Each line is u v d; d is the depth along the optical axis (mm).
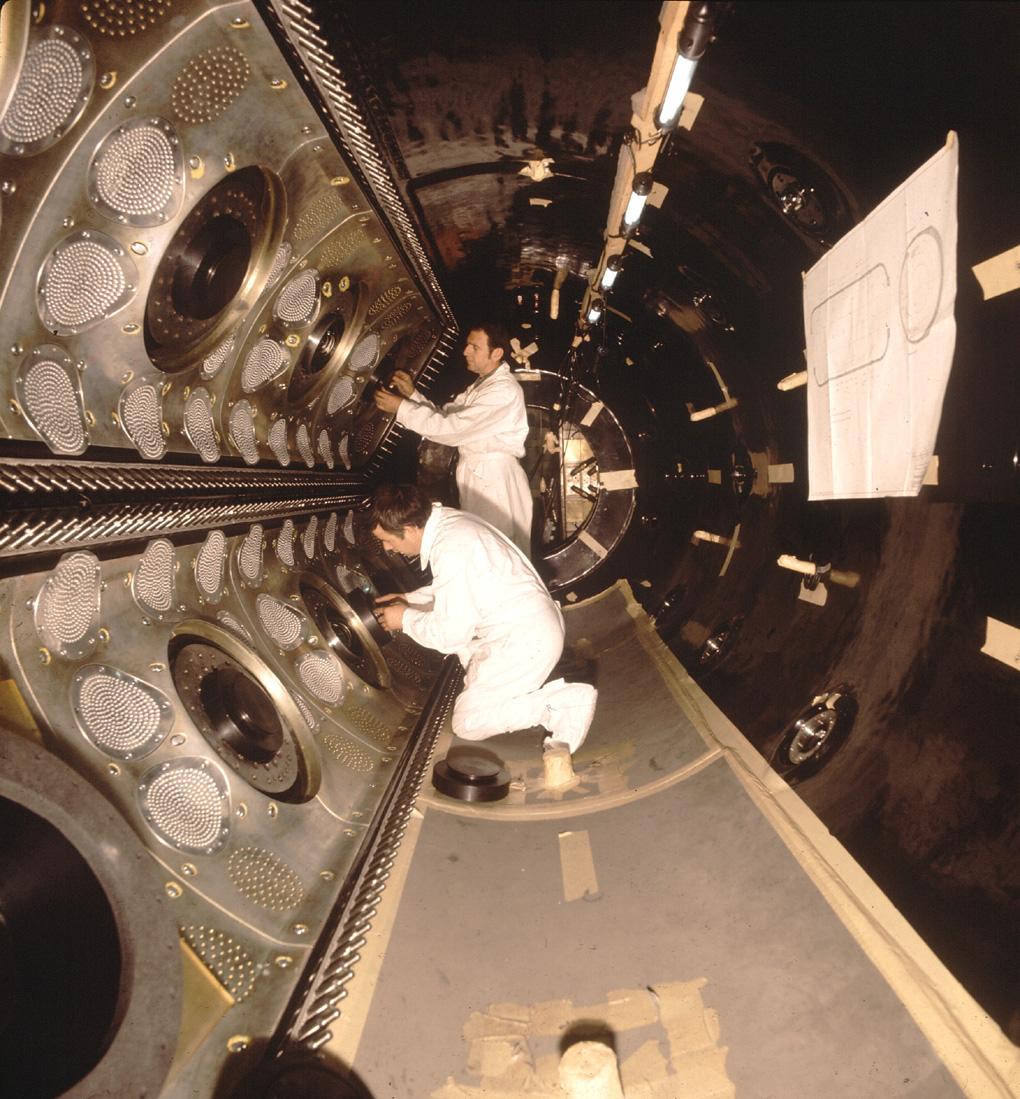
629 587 6492
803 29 1940
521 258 5309
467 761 3719
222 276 2842
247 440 3695
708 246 3611
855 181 2291
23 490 1889
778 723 3318
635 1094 1984
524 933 2594
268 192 2895
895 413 2158
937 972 1933
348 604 4465
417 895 2703
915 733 2340
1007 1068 1671
